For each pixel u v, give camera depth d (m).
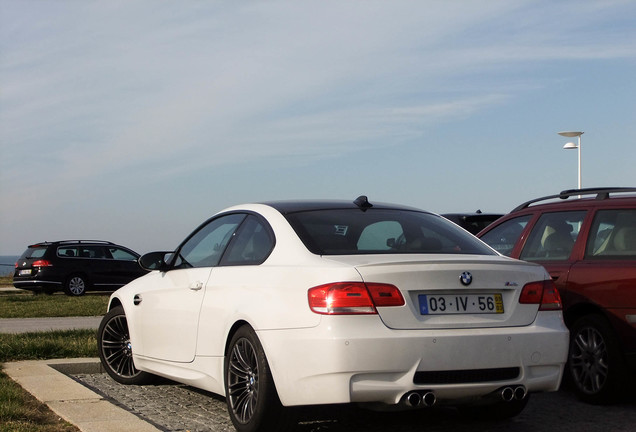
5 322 15.56
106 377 8.27
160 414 6.44
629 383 6.79
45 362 8.45
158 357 7.01
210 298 6.15
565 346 5.54
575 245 7.40
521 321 5.42
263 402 5.33
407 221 6.21
